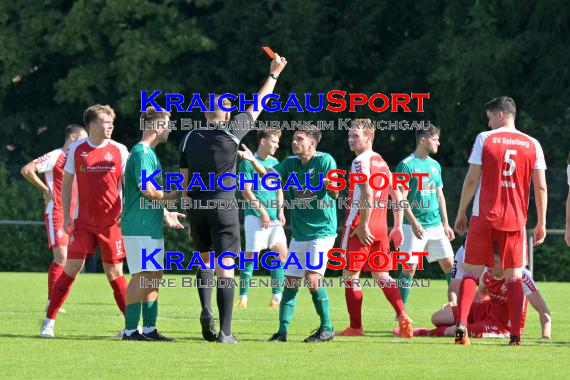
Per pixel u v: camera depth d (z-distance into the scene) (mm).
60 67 95250
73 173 30656
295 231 30000
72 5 91688
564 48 78438
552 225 72688
